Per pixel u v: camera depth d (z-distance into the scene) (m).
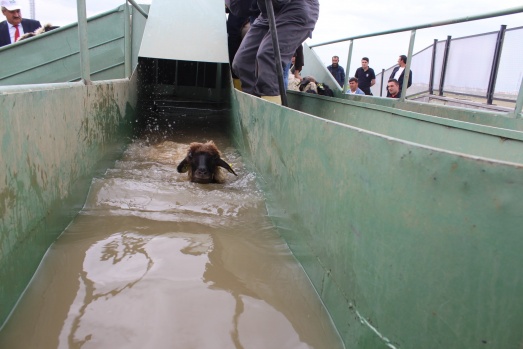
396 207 1.90
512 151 3.34
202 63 10.83
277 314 2.54
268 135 4.55
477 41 7.13
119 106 6.37
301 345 2.30
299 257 3.17
